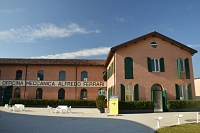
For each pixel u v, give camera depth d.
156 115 16.62
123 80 19.92
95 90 28.94
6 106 22.23
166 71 20.66
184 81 20.86
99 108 20.25
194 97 20.80
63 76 29.19
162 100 20.14
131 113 18.66
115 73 20.08
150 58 20.70
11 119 14.21
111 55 22.34
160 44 21.19
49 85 28.52
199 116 15.62
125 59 20.38
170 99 20.17
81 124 12.09
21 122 12.78
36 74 28.72
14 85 28.19
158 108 20.23
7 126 11.20
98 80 29.31
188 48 21.36
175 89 20.44
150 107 19.06
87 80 29.25
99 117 15.75
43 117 15.66
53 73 28.94
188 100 19.97
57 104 26.69
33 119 14.34
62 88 28.67
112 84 22.30
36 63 28.58
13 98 26.58
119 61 20.28
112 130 10.17
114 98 18.30
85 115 17.39
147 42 21.06
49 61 29.56
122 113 18.61
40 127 10.99
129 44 20.61
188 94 20.67
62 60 30.28
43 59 30.42
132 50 20.66
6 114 17.67
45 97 28.16
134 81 19.98
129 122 12.82
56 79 28.78
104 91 29.00
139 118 14.80
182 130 9.80
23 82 28.34
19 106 21.19
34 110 22.05
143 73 20.28
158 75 20.44
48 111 21.08
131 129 10.43
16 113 18.59
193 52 21.50
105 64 27.94
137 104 18.92
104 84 29.14
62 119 14.47
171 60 21.03
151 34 20.84
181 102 19.75
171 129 10.09
